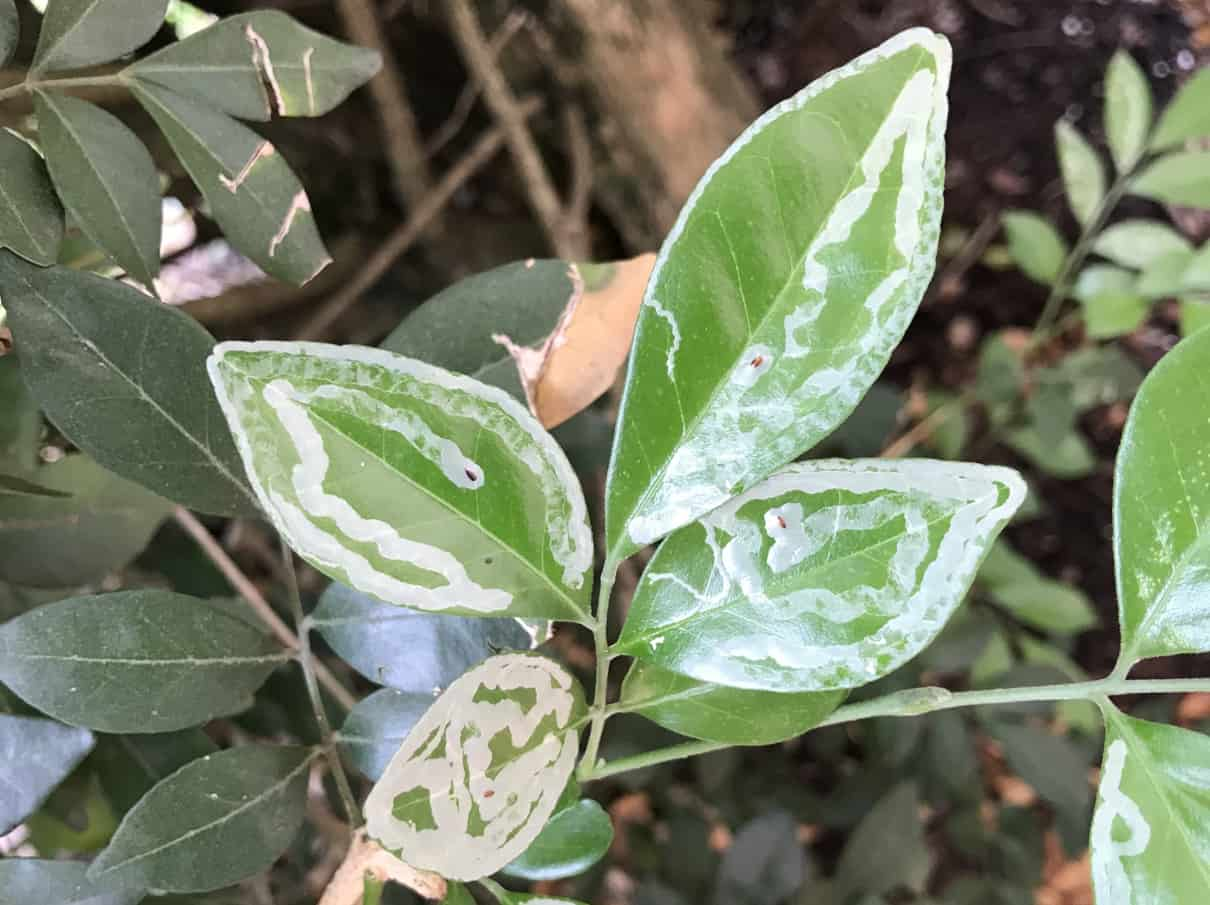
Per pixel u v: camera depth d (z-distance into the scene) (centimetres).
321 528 11
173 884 13
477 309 15
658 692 12
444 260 40
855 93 10
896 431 45
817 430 11
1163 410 12
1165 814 11
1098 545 47
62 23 13
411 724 14
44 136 13
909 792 30
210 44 14
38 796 14
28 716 14
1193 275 33
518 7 34
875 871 29
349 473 10
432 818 11
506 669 11
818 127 10
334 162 37
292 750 14
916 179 10
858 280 10
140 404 13
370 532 11
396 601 11
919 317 48
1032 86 47
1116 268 38
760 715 12
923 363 48
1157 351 46
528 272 15
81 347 13
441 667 14
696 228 10
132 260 14
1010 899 33
